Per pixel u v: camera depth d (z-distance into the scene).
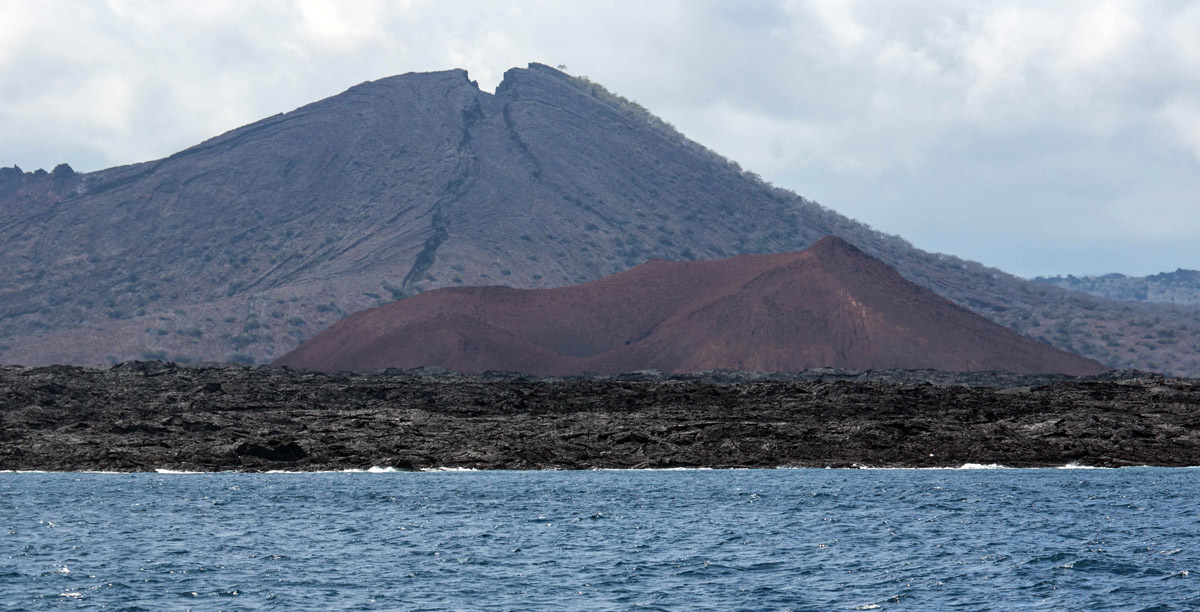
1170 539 66.88
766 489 98.38
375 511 81.88
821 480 108.56
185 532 70.56
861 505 85.50
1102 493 94.00
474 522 75.44
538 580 53.91
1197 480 107.25
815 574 55.44
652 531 70.88
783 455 129.25
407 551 62.69
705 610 47.69
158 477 112.69
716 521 76.00
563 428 138.62
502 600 49.53
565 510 82.31
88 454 123.50
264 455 124.69
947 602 49.12
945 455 128.62
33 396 143.38
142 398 147.75
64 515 78.88
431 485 103.12
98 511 81.38
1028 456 128.25
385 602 49.12
